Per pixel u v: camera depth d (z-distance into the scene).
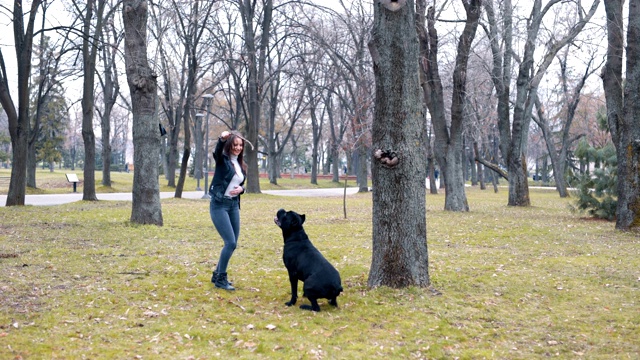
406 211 7.32
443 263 9.63
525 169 24.86
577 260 10.03
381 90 7.14
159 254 9.78
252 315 6.23
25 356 4.68
